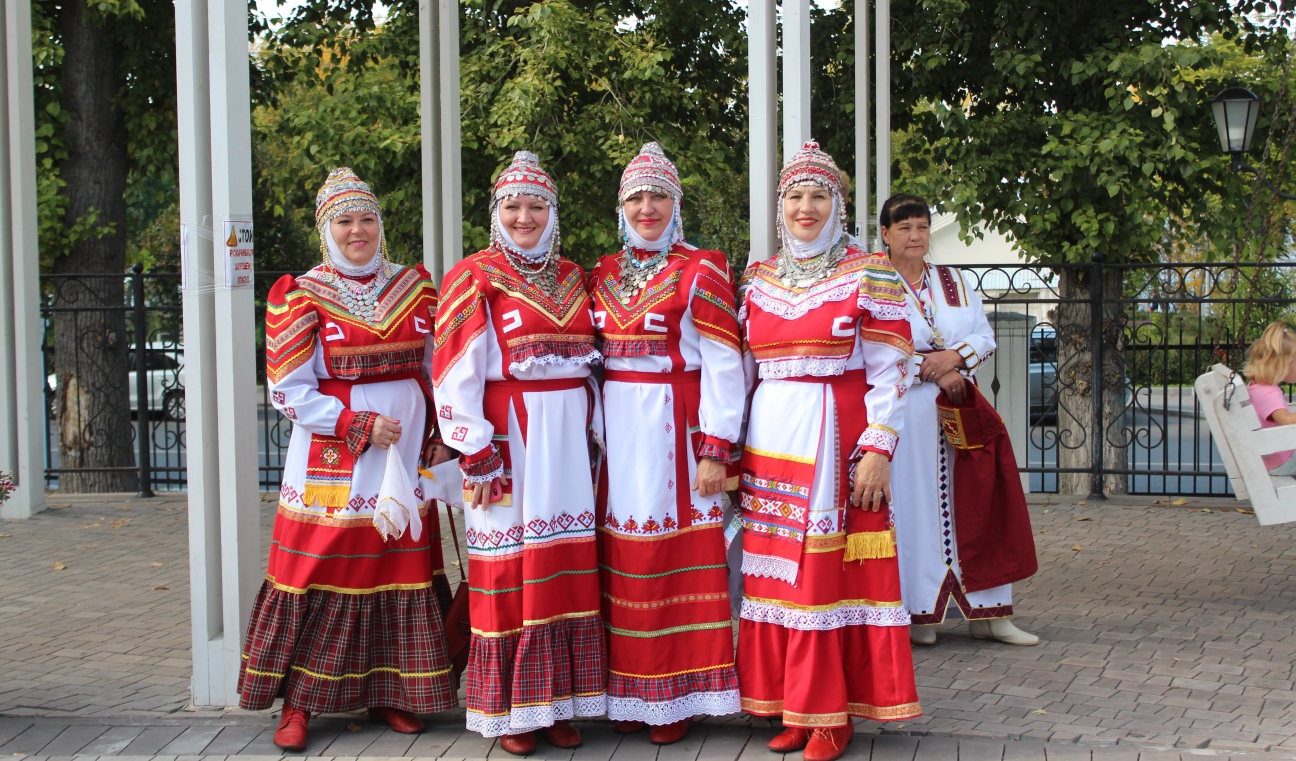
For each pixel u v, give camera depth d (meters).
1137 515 7.30
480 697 3.62
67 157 9.31
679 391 3.68
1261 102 8.10
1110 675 4.35
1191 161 8.45
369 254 3.82
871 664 3.60
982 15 9.31
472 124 9.77
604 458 3.74
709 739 3.80
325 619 3.77
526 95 9.13
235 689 4.12
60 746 3.82
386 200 9.95
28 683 4.44
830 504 3.57
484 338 3.61
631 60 9.58
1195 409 7.83
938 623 4.62
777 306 3.65
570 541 3.66
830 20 9.91
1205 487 11.19
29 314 7.59
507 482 3.62
